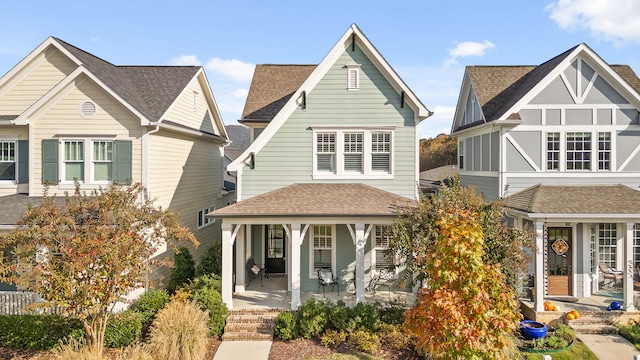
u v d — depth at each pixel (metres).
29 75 16.52
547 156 16.27
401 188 15.95
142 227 10.96
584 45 15.72
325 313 12.20
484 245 9.91
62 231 10.05
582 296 15.07
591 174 16.14
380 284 14.95
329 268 15.55
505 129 16.38
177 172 18.66
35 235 10.05
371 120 15.95
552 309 13.43
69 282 9.60
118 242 10.14
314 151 15.98
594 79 16.12
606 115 16.12
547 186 16.03
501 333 7.97
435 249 8.80
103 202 10.52
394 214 13.15
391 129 15.87
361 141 16.06
